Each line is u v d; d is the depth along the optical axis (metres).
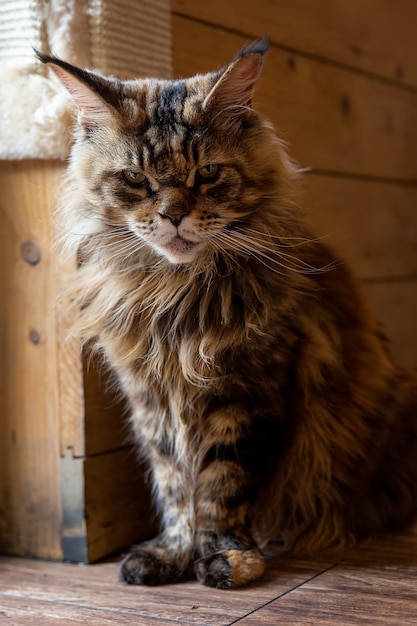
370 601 0.72
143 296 0.79
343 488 0.86
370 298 1.22
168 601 0.74
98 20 0.83
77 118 0.80
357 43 1.18
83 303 0.83
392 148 1.28
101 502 0.86
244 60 0.75
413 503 0.91
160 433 0.81
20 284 0.86
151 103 0.77
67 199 0.81
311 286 0.81
